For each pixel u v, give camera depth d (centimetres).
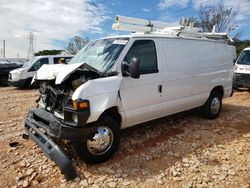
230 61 698
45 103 463
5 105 909
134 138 520
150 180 371
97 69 442
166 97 510
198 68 585
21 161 433
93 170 399
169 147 480
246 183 358
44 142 415
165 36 519
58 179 377
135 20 534
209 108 642
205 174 382
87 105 378
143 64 468
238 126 607
